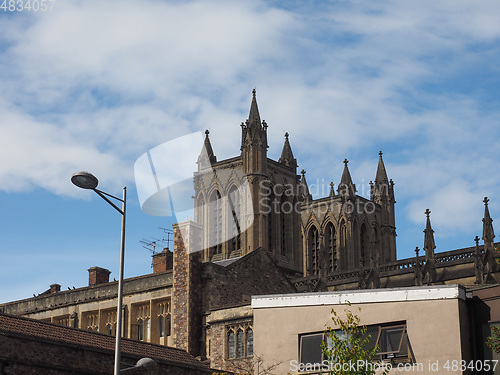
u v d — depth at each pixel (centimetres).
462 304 5872
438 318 5828
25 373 5794
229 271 9644
